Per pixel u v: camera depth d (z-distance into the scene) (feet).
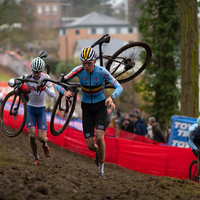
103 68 46.78
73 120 116.26
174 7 122.31
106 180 48.70
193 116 94.12
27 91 51.29
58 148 107.86
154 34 124.98
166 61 124.26
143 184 48.83
